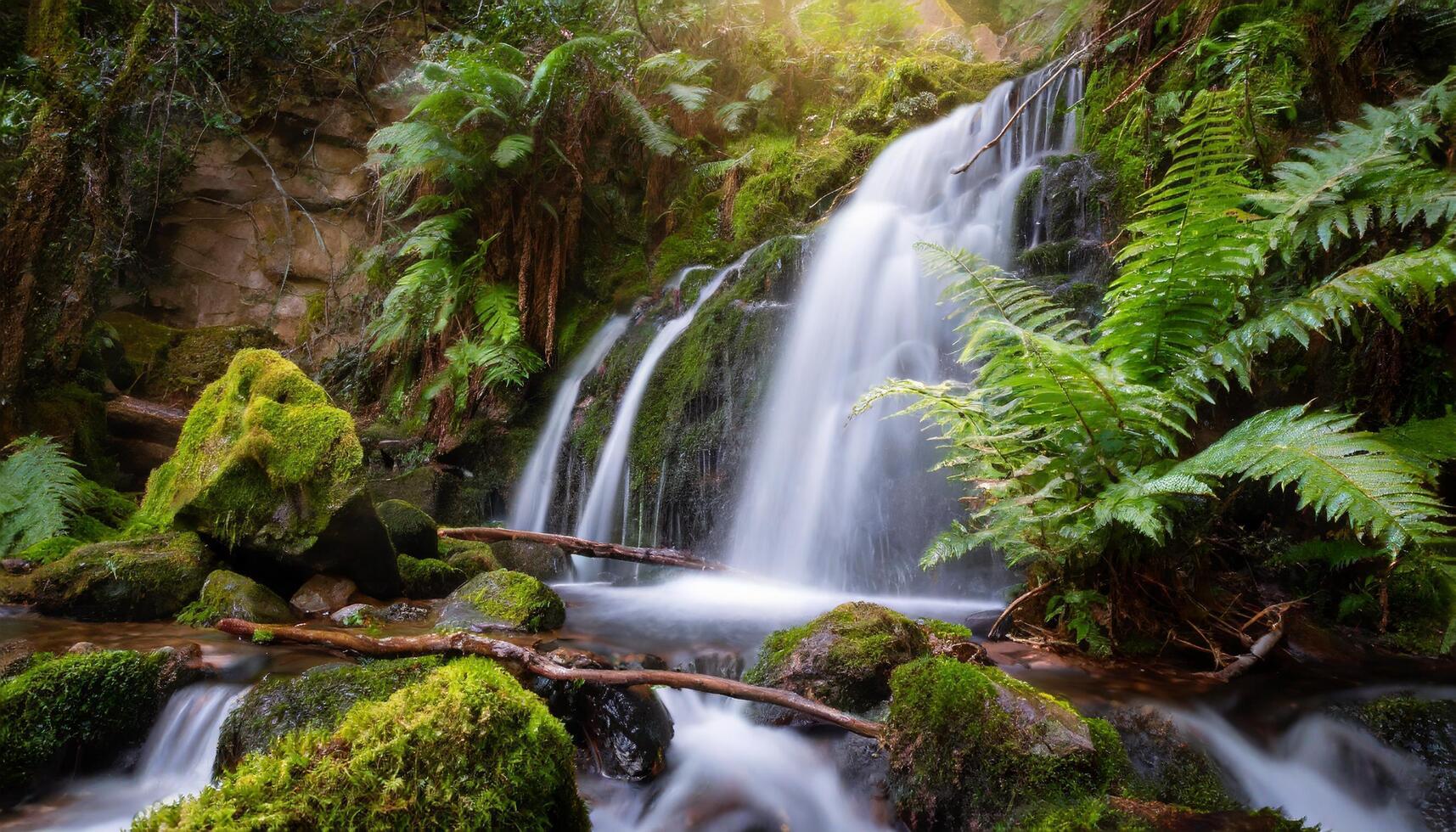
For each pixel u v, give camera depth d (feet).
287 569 12.96
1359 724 8.38
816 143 28.99
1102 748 7.11
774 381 19.56
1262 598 11.91
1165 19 18.57
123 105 21.15
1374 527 6.51
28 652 9.58
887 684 8.88
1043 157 21.86
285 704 7.82
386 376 27.22
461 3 30.37
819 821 7.88
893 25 34.55
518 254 24.93
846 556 16.81
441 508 21.31
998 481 9.94
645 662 10.52
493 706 5.48
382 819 4.77
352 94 30.40
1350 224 11.96
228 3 26.43
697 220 27.63
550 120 25.31
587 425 21.72
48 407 19.53
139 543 13.08
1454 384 11.68
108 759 8.43
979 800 6.90
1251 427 8.64
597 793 8.00
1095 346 10.62
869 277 19.66
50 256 19.53
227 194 29.81
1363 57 15.15
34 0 21.99
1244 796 7.47
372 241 29.73
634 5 27.27
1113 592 10.34
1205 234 9.39
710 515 18.95
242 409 13.78
